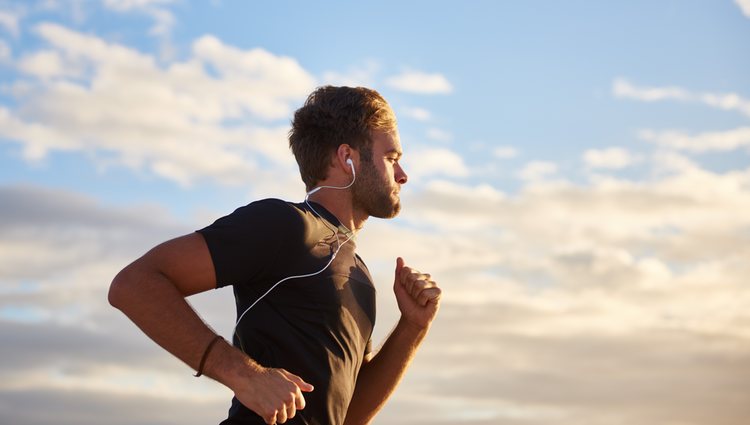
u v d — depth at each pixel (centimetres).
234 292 258
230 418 246
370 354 297
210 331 228
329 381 247
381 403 293
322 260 253
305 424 242
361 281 263
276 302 246
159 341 225
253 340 247
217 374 224
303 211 256
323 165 277
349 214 276
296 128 286
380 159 277
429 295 290
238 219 240
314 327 248
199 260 232
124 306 223
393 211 279
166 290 225
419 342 296
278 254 245
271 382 223
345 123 277
